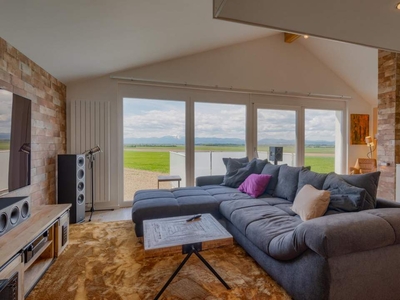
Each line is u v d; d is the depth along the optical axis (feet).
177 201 8.48
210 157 14.08
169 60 12.79
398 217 4.86
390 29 5.17
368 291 4.51
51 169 10.08
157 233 5.36
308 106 15.89
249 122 14.64
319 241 4.17
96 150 11.35
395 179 12.09
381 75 12.81
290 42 14.98
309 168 8.73
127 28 8.36
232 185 10.90
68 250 7.19
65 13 6.61
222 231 5.49
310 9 4.37
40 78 9.09
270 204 8.11
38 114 8.96
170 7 7.81
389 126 12.43
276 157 12.60
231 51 13.89
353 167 15.96
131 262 6.48
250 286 5.40
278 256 5.15
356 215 4.93
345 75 15.79
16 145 6.58
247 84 14.25
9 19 6.16
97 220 10.31
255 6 4.26
